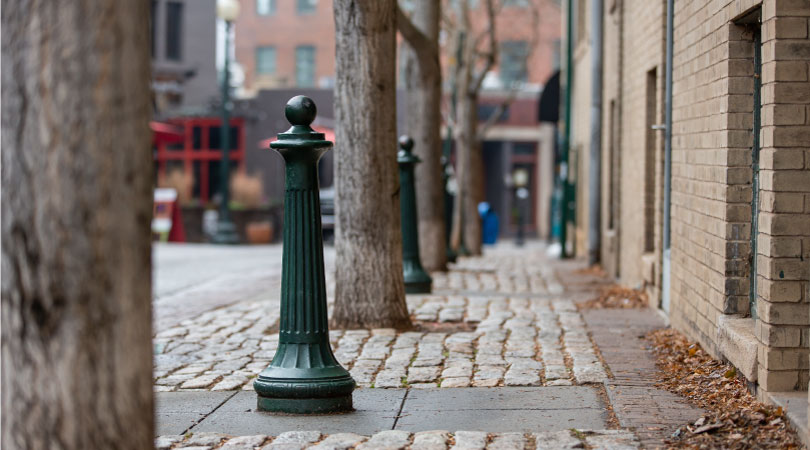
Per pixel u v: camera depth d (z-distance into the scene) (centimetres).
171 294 1447
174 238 3494
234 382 754
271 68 5166
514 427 600
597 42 1783
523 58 3712
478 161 2495
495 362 817
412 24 1566
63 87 309
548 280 1569
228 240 3206
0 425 328
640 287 1256
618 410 627
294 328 656
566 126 2289
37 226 312
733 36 716
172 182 3775
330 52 5141
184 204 3703
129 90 316
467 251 2391
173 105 4550
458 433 576
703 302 809
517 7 4325
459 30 2562
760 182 622
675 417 606
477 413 640
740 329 687
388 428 605
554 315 1101
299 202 652
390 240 1012
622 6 1510
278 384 644
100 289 314
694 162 852
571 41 2278
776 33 586
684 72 904
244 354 882
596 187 1797
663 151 1088
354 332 980
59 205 311
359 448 549
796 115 588
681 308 918
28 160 312
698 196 833
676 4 950
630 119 1377
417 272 1330
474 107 2453
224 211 3228
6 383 322
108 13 311
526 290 1404
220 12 3106
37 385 316
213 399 698
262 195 4072
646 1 1203
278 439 574
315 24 5138
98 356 316
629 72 1395
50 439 316
